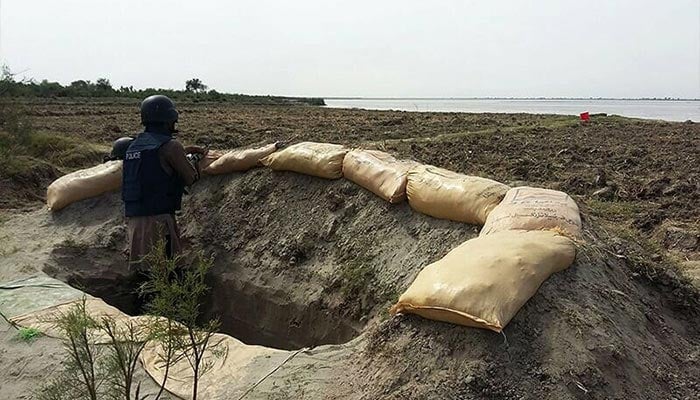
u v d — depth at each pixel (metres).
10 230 7.89
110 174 8.47
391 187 6.16
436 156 11.62
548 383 3.30
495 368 3.38
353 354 4.15
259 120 24.84
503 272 3.68
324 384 3.83
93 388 3.01
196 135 16.61
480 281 3.62
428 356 3.61
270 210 7.38
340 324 5.78
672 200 8.85
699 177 10.44
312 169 7.16
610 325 3.71
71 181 8.38
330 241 6.53
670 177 10.50
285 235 6.95
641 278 4.54
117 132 17.95
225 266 7.23
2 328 4.91
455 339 3.60
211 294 7.21
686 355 3.91
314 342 6.03
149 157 6.71
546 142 15.05
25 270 6.52
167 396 3.86
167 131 7.09
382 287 5.55
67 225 8.05
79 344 3.27
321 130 18.98
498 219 4.61
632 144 15.20
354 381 3.78
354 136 16.56
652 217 7.89
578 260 4.14
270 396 3.74
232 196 7.91
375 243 6.05
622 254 4.66
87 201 8.40
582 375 3.34
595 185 9.77
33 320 4.97
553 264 3.89
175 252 6.89
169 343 3.14
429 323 3.79
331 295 6.00
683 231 7.24
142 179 6.70
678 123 23.70
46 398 3.38
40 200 9.57
